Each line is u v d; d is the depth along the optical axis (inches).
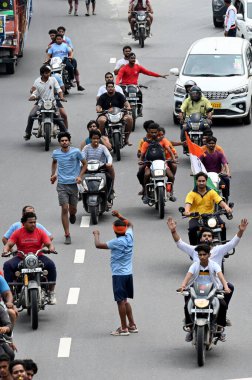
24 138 2544.3
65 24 3769.7
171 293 1690.5
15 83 3075.8
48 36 3617.1
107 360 1467.8
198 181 1753.2
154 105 2859.3
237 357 1470.2
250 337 1534.2
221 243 1679.4
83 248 1883.6
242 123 2696.9
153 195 2044.8
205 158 1977.1
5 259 1835.6
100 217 2044.8
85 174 2010.3
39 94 2493.8
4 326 1376.7
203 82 2669.8
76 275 1766.7
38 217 2046.0
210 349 1496.1
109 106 2427.4
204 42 2832.2
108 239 1925.4
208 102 2389.3
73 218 1939.0
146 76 3105.3
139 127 2662.4
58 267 1797.5
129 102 2620.6
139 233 1958.7
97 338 1537.9
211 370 1429.6
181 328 1567.4
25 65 3284.9
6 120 2731.3
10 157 2437.3
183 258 1836.9
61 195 1897.1
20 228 1606.8
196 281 1472.7
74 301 1664.6
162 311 1625.2
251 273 1770.4
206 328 1439.5
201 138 2349.9
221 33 3612.2
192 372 1424.7
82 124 2677.2
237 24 3398.1
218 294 1460.4
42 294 1582.2
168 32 3649.1
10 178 2283.5
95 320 1599.4
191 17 3868.1
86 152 2038.6
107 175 2031.3
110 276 1761.8
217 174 1923.0
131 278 1540.4
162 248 1883.6
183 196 2160.4
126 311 1546.5
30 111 2716.5
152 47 3444.9
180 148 2498.8
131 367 1444.4
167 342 1523.1
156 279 1745.8
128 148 2493.8
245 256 1846.7
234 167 2361.0
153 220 2027.6
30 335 1545.3
